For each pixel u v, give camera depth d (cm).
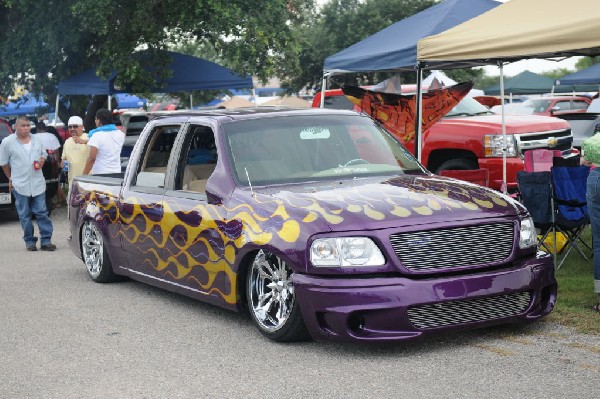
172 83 1980
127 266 857
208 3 1820
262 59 1905
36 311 809
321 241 595
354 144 745
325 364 588
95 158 1223
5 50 1980
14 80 2086
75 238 974
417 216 601
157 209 776
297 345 640
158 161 820
